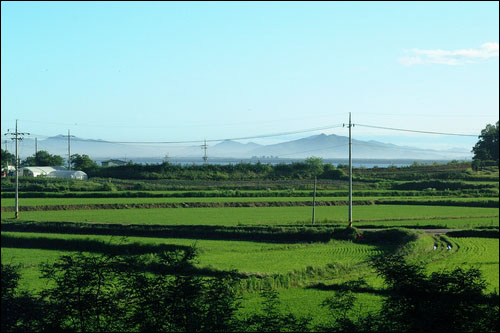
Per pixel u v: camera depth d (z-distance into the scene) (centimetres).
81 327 2017
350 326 2027
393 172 14475
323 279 4041
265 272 4022
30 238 5678
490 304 2027
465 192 10831
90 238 5544
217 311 1947
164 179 14100
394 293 2056
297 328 2025
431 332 1875
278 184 12638
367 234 6281
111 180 13000
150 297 1978
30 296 2158
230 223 6938
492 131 16188
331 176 14125
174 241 5703
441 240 6100
